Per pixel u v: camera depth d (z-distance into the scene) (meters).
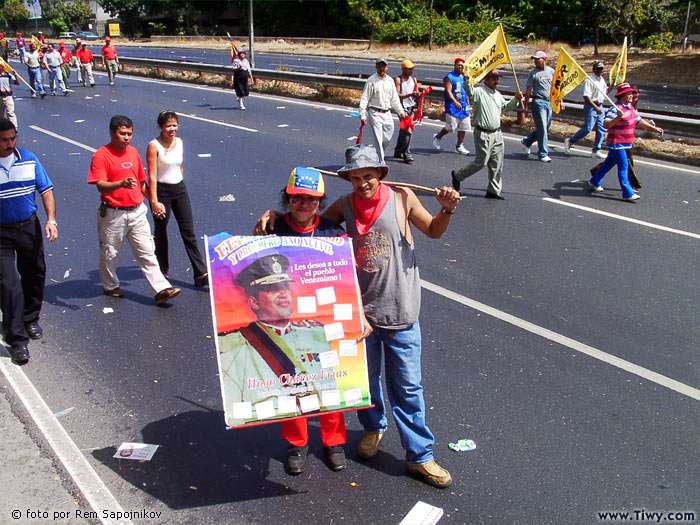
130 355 5.04
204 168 10.88
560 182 10.04
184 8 68.50
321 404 3.35
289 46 48.41
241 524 3.31
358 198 3.48
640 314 5.72
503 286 6.30
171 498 3.49
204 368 4.85
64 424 4.12
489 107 8.80
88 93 21.77
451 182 10.08
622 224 8.10
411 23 45.91
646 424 4.18
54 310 5.85
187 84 23.92
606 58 32.44
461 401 4.42
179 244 7.54
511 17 45.38
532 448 3.93
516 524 3.33
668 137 12.37
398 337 3.48
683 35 40.19
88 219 8.41
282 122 15.15
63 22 74.50
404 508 3.43
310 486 3.60
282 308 3.31
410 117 11.10
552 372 4.79
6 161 4.82
